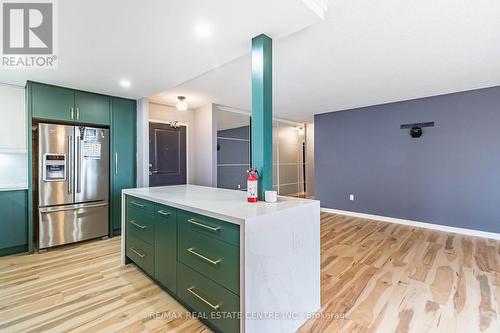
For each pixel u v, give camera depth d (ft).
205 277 5.34
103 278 7.81
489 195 11.84
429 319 5.77
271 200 5.97
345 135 17.01
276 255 5.01
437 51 7.84
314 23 5.82
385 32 6.67
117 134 12.15
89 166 11.23
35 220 10.21
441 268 8.45
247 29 5.96
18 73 8.82
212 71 9.60
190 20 5.57
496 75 10.09
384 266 8.66
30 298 6.68
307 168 24.70
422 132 13.78
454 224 12.80
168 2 4.92
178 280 6.18
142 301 6.55
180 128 15.90
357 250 10.25
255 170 6.17
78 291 7.04
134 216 8.21
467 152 12.40
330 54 8.03
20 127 10.23
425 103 13.62
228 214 4.73
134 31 6.05
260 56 6.21
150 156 14.40
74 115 10.80
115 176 12.07
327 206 18.01
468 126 12.34
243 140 17.70
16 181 10.44
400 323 5.64
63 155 10.48
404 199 14.49
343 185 17.15
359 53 7.96
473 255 9.60
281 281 5.12
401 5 5.52
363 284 7.41
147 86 10.46
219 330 5.08
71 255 9.72
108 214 11.88
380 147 15.39
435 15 5.89
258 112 6.25
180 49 7.02
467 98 12.34
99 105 11.55
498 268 8.42
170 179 15.34
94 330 5.43
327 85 11.35
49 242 10.11
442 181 13.16
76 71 8.68
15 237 9.70
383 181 15.30
